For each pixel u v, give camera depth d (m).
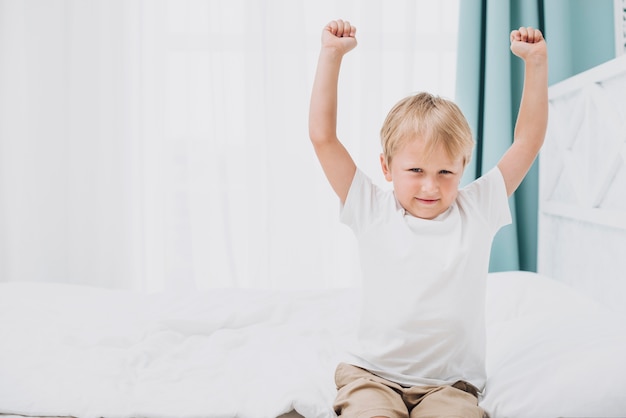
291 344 1.34
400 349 0.94
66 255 2.40
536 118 1.06
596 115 1.53
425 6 2.25
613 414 0.85
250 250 2.36
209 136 2.37
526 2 2.11
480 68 2.17
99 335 1.36
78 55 2.31
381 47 2.22
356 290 1.72
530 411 0.91
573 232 1.73
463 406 0.87
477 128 2.15
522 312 1.42
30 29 2.32
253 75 2.29
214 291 1.72
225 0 2.33
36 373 1.12
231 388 1.09
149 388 1.09
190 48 2.35
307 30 2.31
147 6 2.32
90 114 2.34
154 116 2.35
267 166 2.30
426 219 0.98
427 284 0.93
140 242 2.37
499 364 1.07
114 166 2.35
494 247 2.12
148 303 1.63
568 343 1.03
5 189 2.39
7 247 2.40
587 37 2.12
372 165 2.25
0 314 1.46
